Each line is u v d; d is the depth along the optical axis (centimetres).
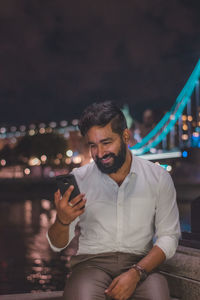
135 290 188
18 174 9094
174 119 5175
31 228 2867
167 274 237
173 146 5106
